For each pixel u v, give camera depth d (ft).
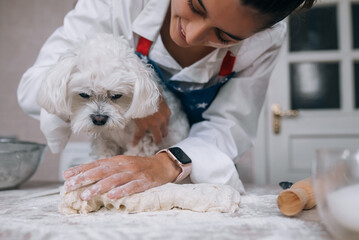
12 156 3.57
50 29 8.40
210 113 3.58
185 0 2.35
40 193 3.08
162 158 2.81
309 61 7.76
